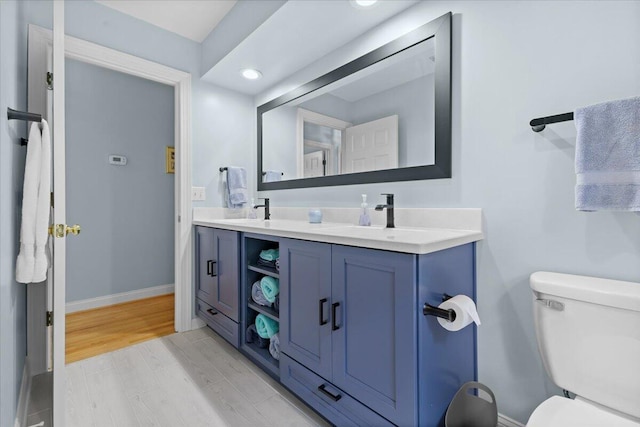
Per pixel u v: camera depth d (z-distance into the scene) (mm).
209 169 2438
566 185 1080
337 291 1188
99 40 1943
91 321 2494
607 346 882
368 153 1749
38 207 1173
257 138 2617
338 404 1196
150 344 2064
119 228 2998
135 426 1291
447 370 1117
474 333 1299
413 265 946
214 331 2299
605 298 878
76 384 1589
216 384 1599
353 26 1713
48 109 1700
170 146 3328
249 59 2084
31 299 1709
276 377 1641
